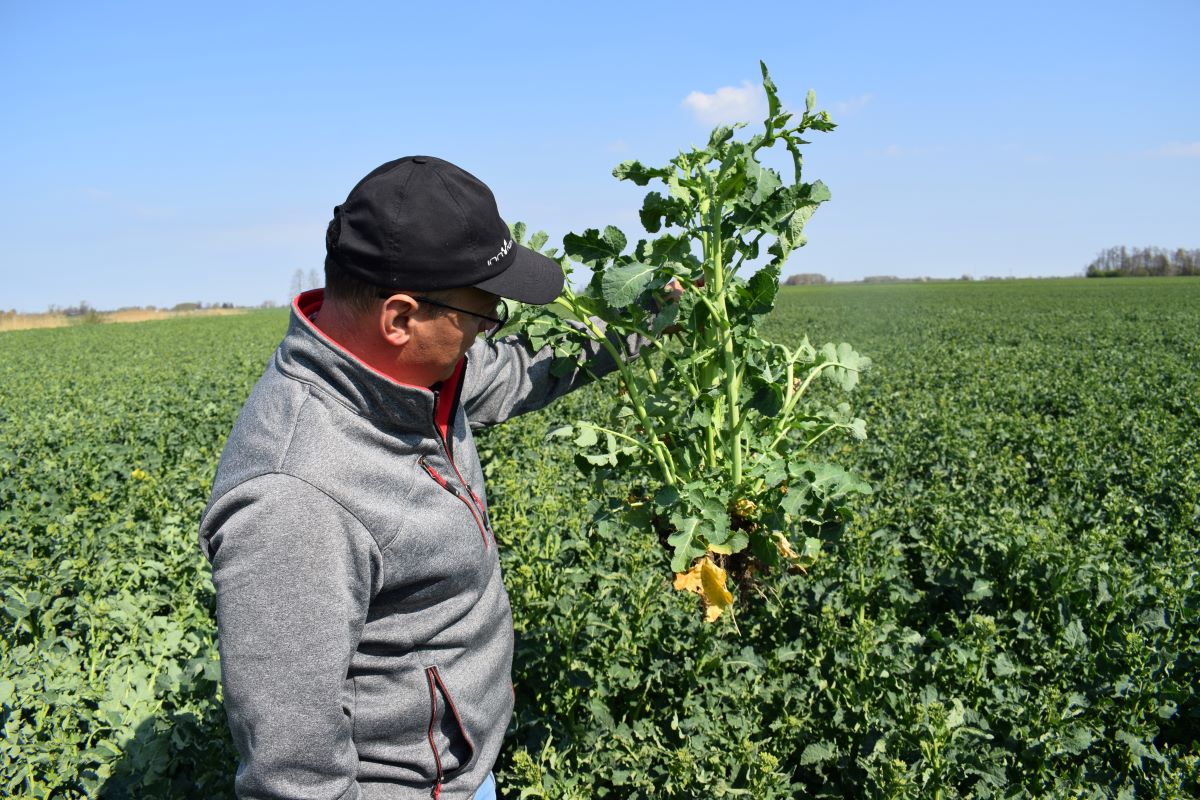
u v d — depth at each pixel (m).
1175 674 4.17
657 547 5.04
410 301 1.70
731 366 2.53
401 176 1.71
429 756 1.94
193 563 5.43
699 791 3.35
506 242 1.84
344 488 1.67
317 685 1.61
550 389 2.69
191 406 13.91
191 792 3.32
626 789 3.62
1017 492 6.98
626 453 2.78
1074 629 4.33
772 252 2.59
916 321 36.25
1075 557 4.94
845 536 5.27
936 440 8.95
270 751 1.59
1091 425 10.10
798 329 33.16
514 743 3.88
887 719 3.64
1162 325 30.64
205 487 7.27
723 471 2.62
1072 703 3.82
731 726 3.65
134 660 4.18
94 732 3.58
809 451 7.58
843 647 4.25
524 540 5.22
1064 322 33.72
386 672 1.85
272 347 30.25
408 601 1.83
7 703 3.70
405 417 1.78
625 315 2.68
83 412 14.59
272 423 1.69
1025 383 14.41
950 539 5.54
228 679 1.61
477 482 2.14
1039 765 3.53
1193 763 3.50
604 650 4.03
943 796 3.22
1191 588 4.70
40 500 7.57
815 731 3.80
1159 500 7.10
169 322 60.69
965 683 3.93
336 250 1.71
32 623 4.81
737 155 2.37
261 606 1.58
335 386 1.72
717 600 2.47
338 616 1.63
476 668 2.02
